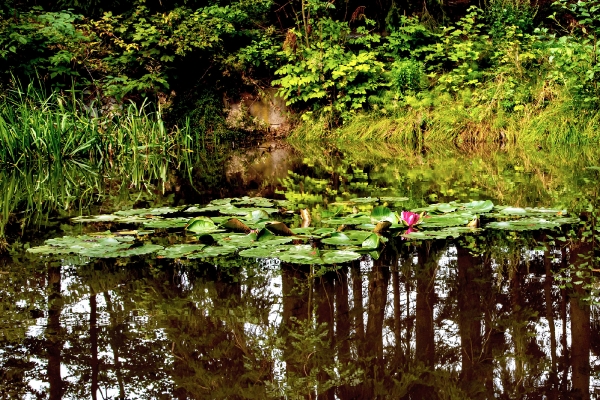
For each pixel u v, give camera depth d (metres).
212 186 5.38
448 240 3.09
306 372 1.67
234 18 9.94
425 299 2.21
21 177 5.60
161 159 7.22
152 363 1.70
